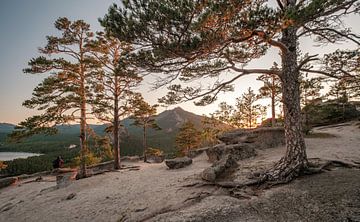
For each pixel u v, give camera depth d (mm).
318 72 8516
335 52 8898
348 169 8672
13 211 12359
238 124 32281
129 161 29594
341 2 6367
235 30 6312
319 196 6562
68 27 17438
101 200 10758
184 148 39969
